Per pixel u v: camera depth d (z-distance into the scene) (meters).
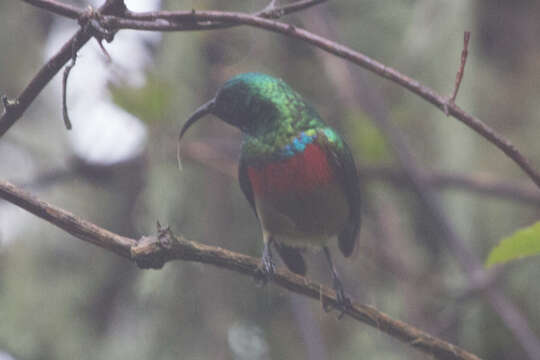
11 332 10.64
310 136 7.95
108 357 10.42
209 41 10.73
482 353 9.89
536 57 11.07
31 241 11.13
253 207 8.79
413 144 10.55
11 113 5.27
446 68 10.50
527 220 10.48
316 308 10.05
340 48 5.64
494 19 11.19
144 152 10.79
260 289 10.29
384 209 10.47
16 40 11.60
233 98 8.06
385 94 10.74
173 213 10.36
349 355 9.88
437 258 10.30
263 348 10.27
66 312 10.84
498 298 7.71
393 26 10.90
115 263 11.10
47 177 11.01
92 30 5.27
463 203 10.31
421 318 9.80
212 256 5.61
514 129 10.91
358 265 10.46
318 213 8.08
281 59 11.05
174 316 10.23
